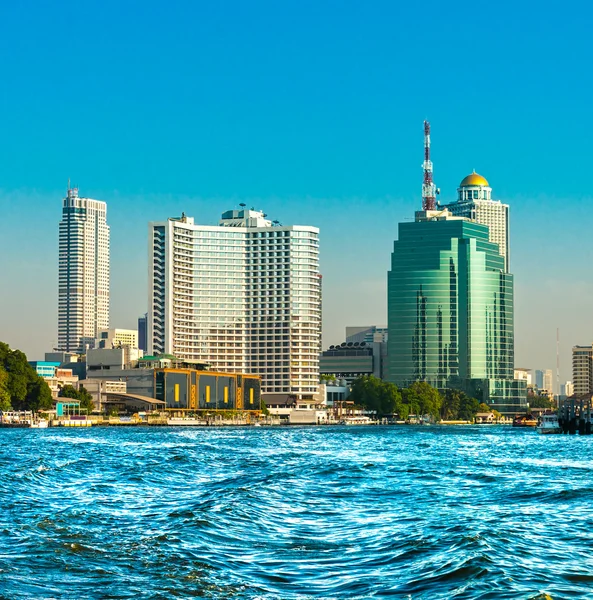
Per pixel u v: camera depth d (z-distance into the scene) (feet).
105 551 203.51
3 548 205.98
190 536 224.94
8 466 451.94
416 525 250.78
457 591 170.09
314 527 247.91
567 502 313.53
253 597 166.30
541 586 174.60
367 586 175.01
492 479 408.26
